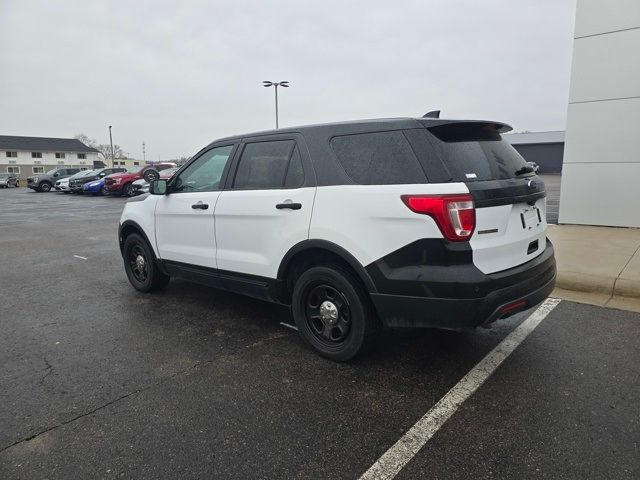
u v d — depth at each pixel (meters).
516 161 3.48
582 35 8.24
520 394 3.01
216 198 4.26
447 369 3.40
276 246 3.74
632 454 2.38
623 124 8.09
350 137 3.39
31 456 2.46
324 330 3.61
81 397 3.08
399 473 2.29
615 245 6.77
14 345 4.00
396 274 3.04
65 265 7.43
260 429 2.68
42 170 77.06
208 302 5.20
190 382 3.28
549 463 2.33
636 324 4.19
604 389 3.04
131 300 5.32
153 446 2.54
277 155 3.86
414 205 2.93
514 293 3.04
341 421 2.75
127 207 5.61
